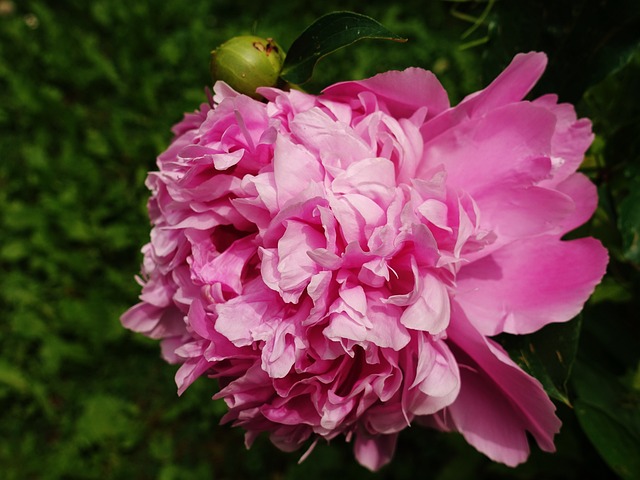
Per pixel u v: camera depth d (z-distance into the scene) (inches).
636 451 10.1
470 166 8.4
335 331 7.8
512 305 8.3
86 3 33.9
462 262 8.3
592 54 9.3
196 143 8.6
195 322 8.6
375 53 29.0
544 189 8.1
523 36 9.6
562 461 15.9
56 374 25.7
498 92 8.5
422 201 8.0
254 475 23.5
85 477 23.9
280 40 30.6
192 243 8.8
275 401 8.7
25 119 31.1
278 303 8.5
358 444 10.7
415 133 8.4
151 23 32.7
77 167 28.8
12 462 24.2
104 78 31.9
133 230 27.6
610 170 10.5
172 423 24.7
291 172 8.0
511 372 8.2
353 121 8.5
